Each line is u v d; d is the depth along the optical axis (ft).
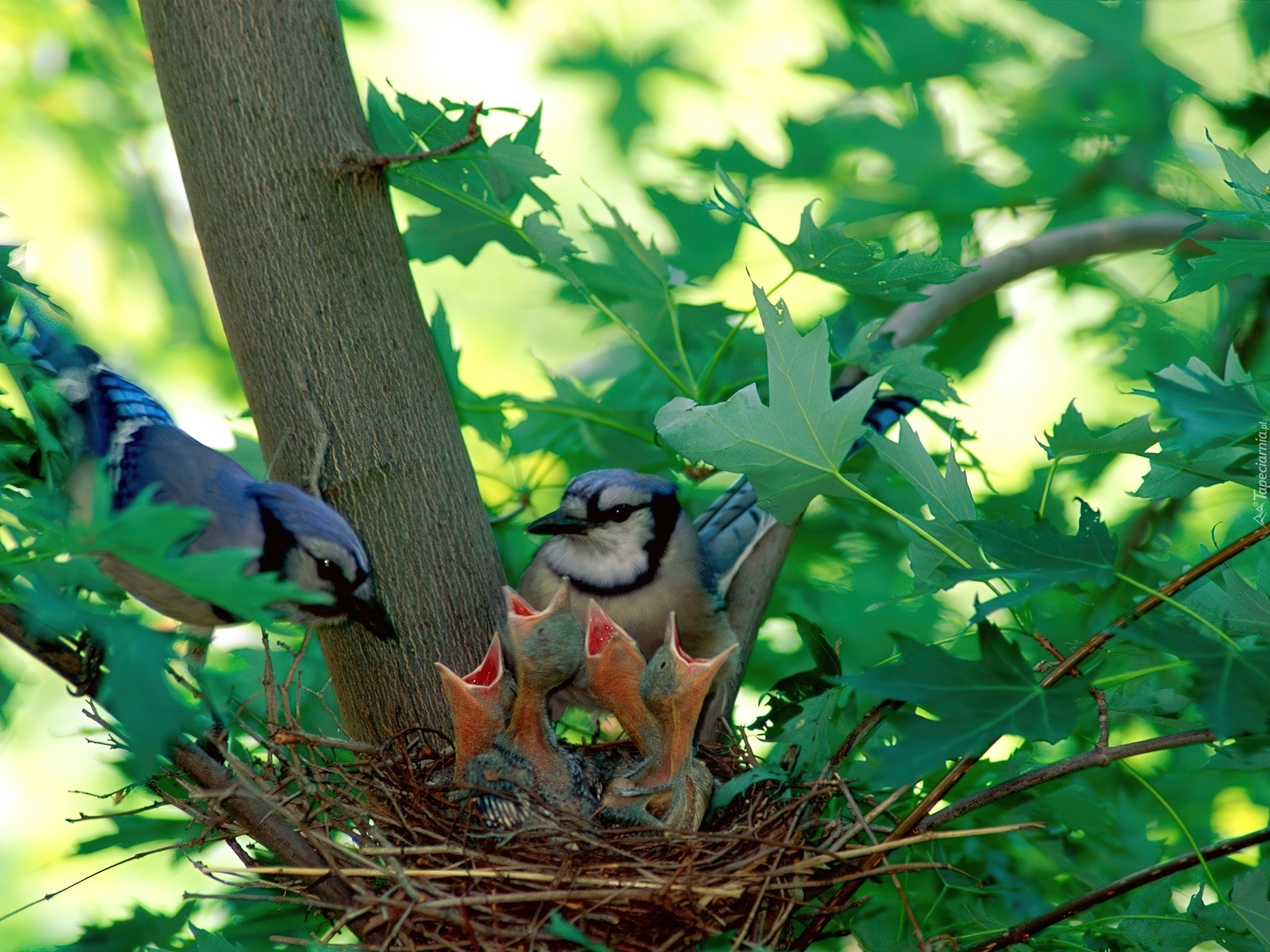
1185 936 23.34
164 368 56.03
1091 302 41.55
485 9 51.52
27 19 49.49
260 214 24.91
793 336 23.07
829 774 24.58
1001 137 36.81
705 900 22.17
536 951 21.38
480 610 26.40
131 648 16.22
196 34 24.70
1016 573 19.36
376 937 22.29
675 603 32.81
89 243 56.03
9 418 23.67
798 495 23.57
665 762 25.43
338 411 25.25
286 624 26.58
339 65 25.61
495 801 24.41
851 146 37.60
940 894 26.43
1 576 17.69
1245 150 36.14
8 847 47.57
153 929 27.68
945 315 32.78
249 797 22.07
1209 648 18.06
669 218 39.32
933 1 38.29
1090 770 31.71
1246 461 21.21
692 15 48.11
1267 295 35.14
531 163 26.32
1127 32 35.17
